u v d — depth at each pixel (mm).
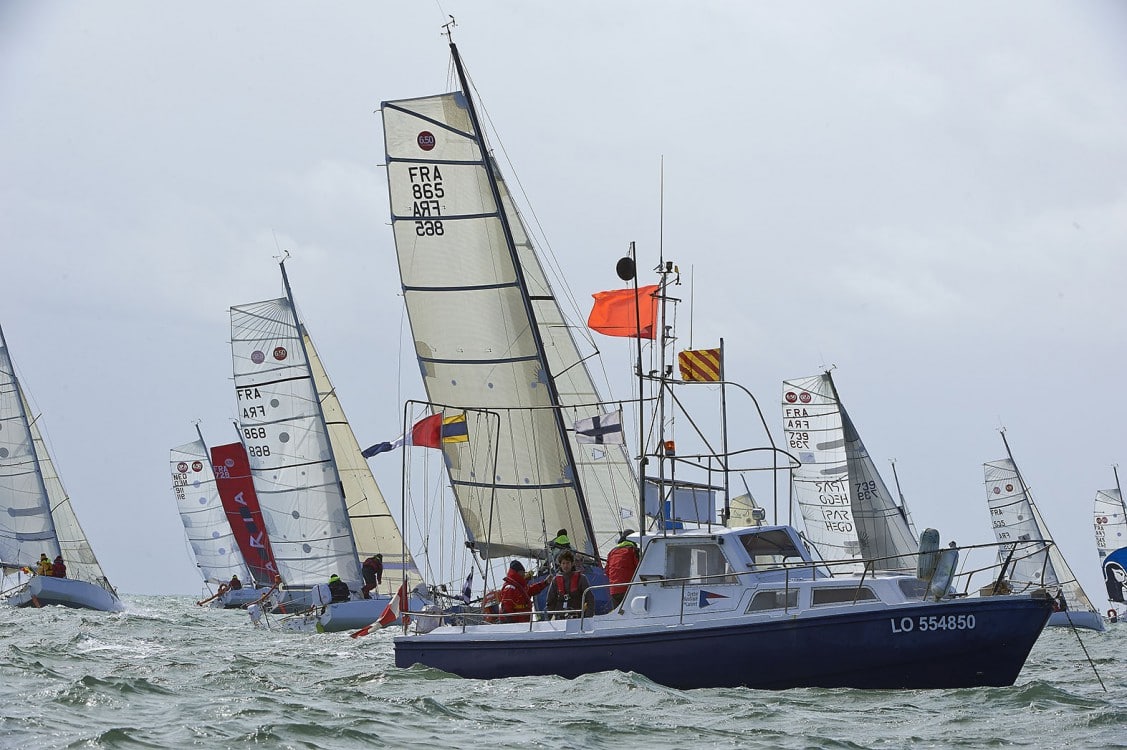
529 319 66562
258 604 102000
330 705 42688
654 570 48875
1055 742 36562
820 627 45219
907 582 46344
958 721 39875
